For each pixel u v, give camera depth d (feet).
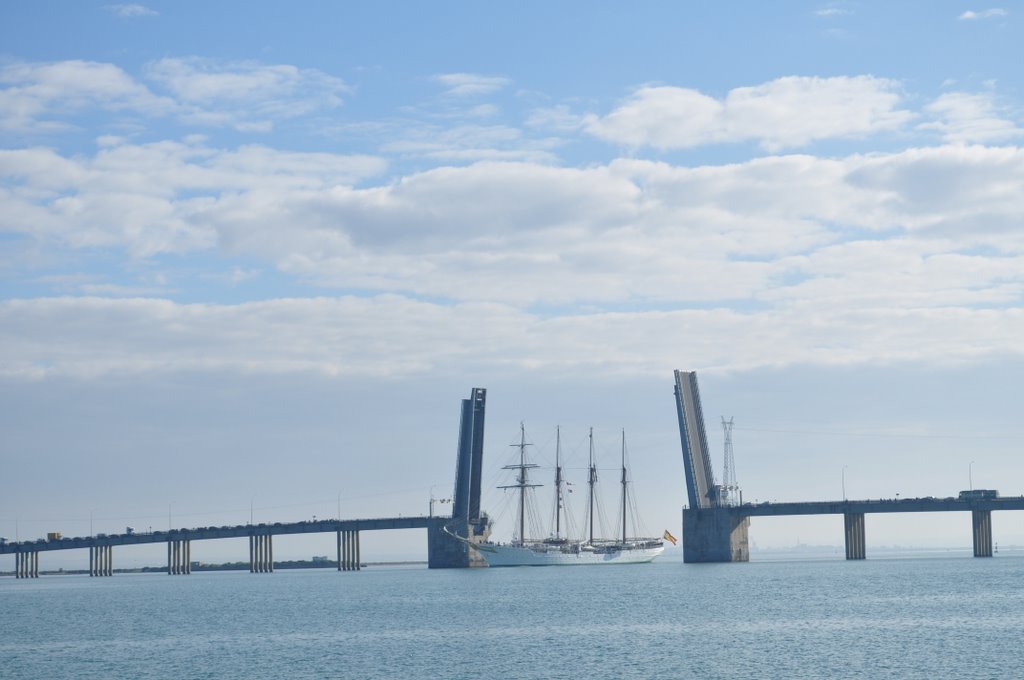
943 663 368.68
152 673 392.68
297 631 516.32
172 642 484.74
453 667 385.70
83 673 396.57
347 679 368.27
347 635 491.31
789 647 414.21
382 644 453.17
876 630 456.45
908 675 349.61
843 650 402.72
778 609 562.25
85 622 601.62
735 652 404.57
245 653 437.58
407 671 380.37
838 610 548.31
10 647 483.92
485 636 472.03
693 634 460.14
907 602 581.94
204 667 402.52
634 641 442.09
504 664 389.60
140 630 545.85
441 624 527.81
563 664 386.52
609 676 360.69
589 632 476.13
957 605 556.10
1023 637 424.46
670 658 394.11
